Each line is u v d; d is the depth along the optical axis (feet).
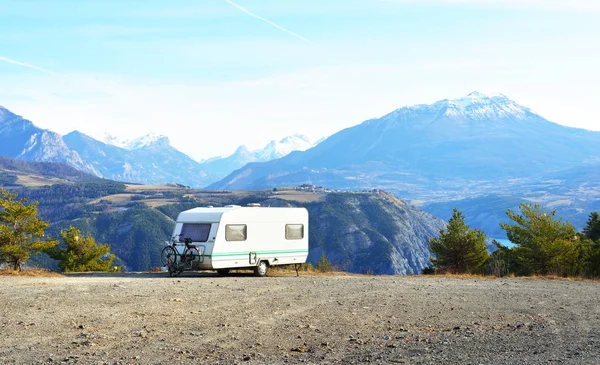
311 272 83.46
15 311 36.11
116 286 50.60
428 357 26.53
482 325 35.81
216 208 69.51
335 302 44.29
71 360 24.95
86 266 112.88
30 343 27.91
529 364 25.09
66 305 38.96
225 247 66.95
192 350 27.45
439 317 38.63
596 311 42.75
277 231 73.05
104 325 32.60
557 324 36.60
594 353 27.48
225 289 50.88
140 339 29.37
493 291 55.06
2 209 81.66
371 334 32.24
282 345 29.04
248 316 36.88
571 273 84.74
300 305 42.22
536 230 90.02
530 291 56.13
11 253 78.28
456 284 62.03
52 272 68.59
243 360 25.79
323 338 30.91
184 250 67.15
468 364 25.09
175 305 40.42
